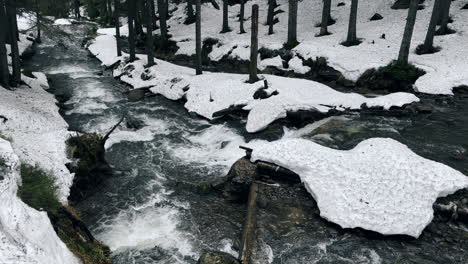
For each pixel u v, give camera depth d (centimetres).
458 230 840
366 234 842
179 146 1508
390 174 959
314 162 1045
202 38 3375
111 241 863
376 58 2262
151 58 2644
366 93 2042
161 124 1761
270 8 3662
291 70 2544
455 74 1931
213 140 1580
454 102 1753
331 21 3319
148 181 1179
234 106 1798
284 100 1691
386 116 1650
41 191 758
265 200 972
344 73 2231
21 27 4341
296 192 1013
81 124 1711
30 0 1881
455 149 1255
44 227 572
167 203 1045
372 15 3212
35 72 2575
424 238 823
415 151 1243
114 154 1398
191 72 2588
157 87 2297
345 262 764
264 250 795
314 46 2600
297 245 814
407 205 870
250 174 1086
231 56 2955
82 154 1116
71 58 3394
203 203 1049
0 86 1802
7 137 1045
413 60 2173
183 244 858
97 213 984
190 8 4097
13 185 580
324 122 1606
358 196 912
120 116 1856
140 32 3928
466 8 2697
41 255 474
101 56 3362
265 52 2852
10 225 491
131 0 2786
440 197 901
